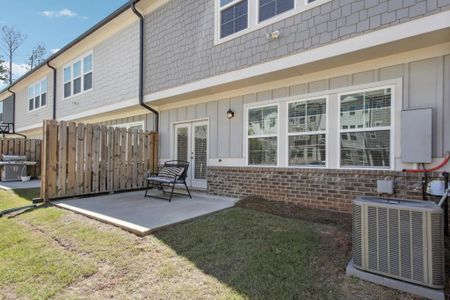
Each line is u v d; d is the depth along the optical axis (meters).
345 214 4.87
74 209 5.26
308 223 4.34
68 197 6.50
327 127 5.34
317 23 4.79
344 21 4.50
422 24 3.80
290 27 5.13
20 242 3.89
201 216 4.74
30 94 15.16
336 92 5.23
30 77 14.59
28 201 6.42
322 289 2.56
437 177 4.19
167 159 8.52
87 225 4.41
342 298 2.42
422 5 3.81
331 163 5.26
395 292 2.48
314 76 5.49
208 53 6.52
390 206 2.57
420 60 4.39
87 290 2.69
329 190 5.19
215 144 7.23
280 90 6.00
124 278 2.88
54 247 3.69
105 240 3.77
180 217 4.60
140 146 8.19
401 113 4.48
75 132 6.68
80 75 11.05
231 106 6.89
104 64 9.80
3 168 10.66
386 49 4.35
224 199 6.39
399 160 4.52
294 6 5.09
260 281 2.71
